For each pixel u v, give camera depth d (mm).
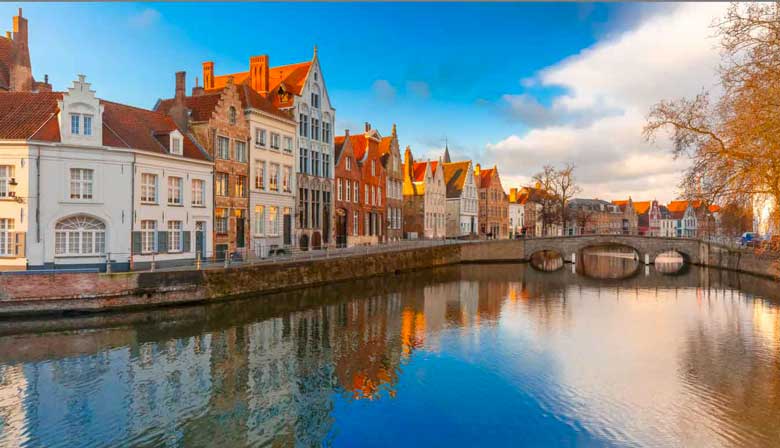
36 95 25047
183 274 24031
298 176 39531
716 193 18891
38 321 20594
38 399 13430
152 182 26703
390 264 41344
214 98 32094
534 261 62719
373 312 25406
